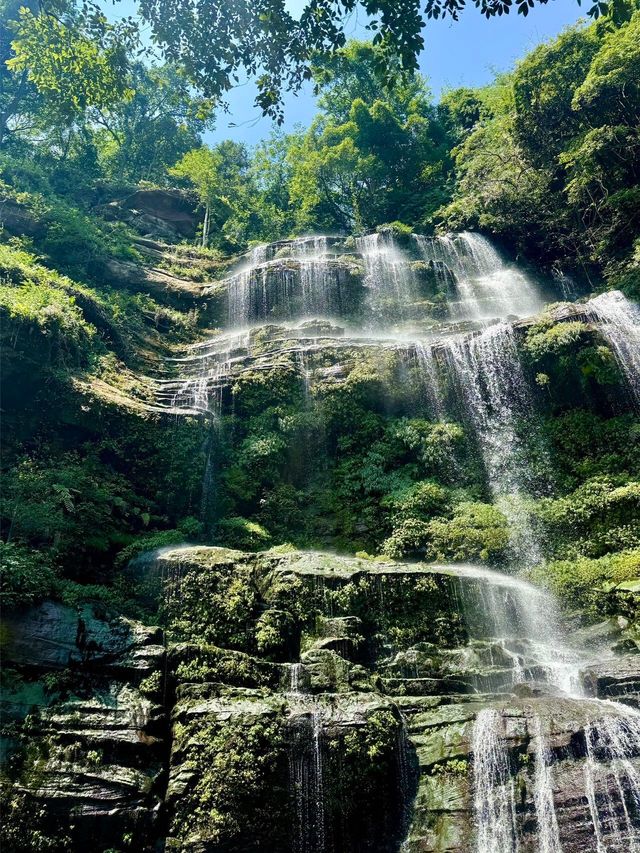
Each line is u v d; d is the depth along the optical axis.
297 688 8.80
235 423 16.84
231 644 9.91
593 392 15.86
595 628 11.09
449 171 37.25
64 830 6.63
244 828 7.07
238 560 11.24
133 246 27.67
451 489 15.27
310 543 14.56
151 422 14.64
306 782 7.61
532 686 9.20
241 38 9.97
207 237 34.62
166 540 12.45
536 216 27.94
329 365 18.19
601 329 16.41
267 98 10.58
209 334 23.53
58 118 27.92
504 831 7.07
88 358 15.73
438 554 13.32
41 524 10.11
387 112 36.91
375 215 37.06
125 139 41.31
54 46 12.09
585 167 23.31
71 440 13.35
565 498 14.19
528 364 16.52
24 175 26.72
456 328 20.55
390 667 9.97
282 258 25.91
